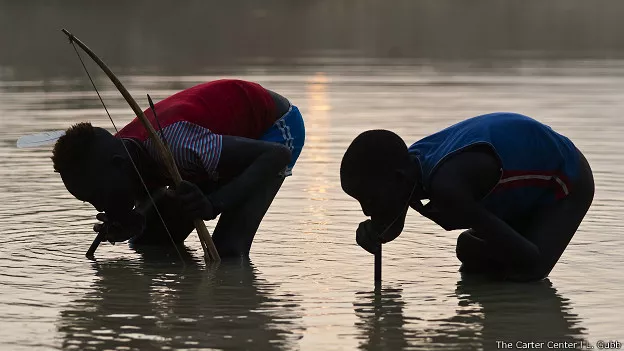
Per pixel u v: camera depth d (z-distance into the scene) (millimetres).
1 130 13836
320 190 9469
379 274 6102
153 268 6547
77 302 5602
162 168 6664
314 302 5605
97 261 6742
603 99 19188
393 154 5871
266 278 6219
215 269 6512
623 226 7734
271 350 4684
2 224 7820
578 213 6336
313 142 13094
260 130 7121
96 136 6496
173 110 6680
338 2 60625
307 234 7551
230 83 7004
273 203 8805
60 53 32281
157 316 5297
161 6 49781
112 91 19938
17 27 40188
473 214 5938
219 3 54094
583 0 65188
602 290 5895
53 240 7312
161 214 7230
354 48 42375
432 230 7734
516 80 24453
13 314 5328
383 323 5156
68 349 4695
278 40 46375
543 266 6148
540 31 53906
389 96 19906
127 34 41875
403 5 61625
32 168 10797
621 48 43781
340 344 4793
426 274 6324
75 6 46188
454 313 5383
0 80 22922
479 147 6020
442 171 5953
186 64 29188
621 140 13094
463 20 58031
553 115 16266
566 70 28594
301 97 19375
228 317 5273
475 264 6305
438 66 30406
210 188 6926
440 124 14914
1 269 6402
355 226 7828
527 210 6379
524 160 6129
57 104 17453
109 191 6477
